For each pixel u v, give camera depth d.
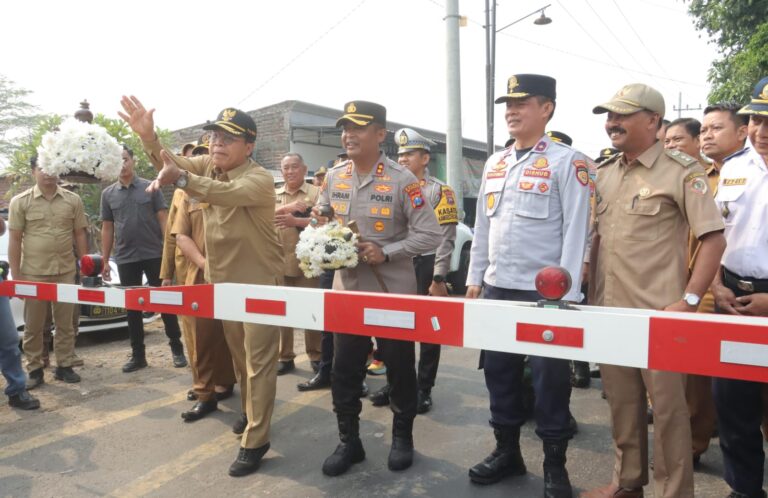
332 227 2.92
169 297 2.85
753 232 2.63
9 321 4.14
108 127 11.11
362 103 3.10
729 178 2.78
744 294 2.67
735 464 2.66
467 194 18.48
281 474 3.17
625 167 2.56
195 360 3.97
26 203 4.80
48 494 2.97
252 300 2.59
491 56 14.62
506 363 2.97
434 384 4.50
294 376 5.07
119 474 3.18
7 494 2.97
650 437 3.62
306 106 14.69
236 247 3.31
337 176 3.36
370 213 3.19
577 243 2.61
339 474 3.14
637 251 2.44
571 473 3.13
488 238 3.08
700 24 11.36
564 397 2.73
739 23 10.46
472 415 4.04
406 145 4.40
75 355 5.51
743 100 9.33
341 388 3.18
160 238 5.41
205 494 2.95
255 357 3.20
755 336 1.64
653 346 1.77
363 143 3.12
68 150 3.03
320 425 3.89
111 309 6.09
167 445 3.56
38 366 4.77
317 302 2.40
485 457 3.35
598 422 3.89
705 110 3.44
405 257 3.13
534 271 2.76
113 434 3.74
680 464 2.30
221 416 4.05
